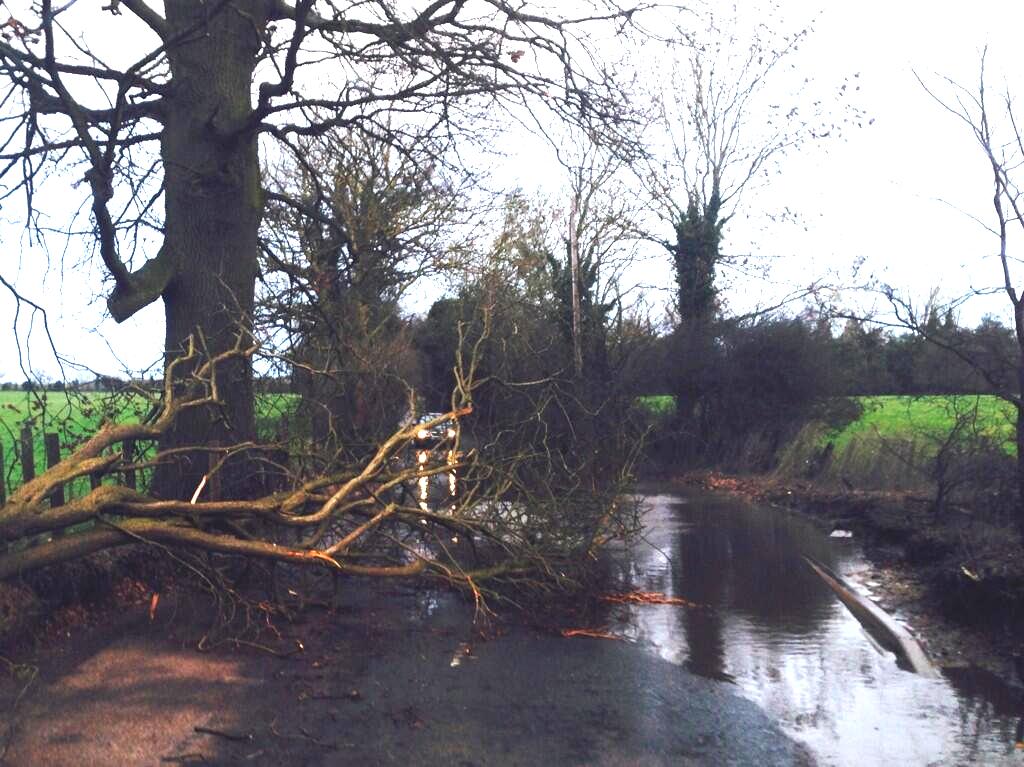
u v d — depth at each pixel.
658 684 7.85
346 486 9.21
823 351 27.81
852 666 8.54
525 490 10.48
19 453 9.40
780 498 21.75
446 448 11.09
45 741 6.16
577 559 10.62
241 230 12.41
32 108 10.65
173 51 12.05
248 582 9.95
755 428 28.34
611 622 10.09
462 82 12.96
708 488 25.66
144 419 10.12
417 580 11.05
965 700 7.62
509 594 10.43
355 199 17.64
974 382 14.36
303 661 8.17
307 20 12.62
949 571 10.84
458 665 8.29
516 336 16.30
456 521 9.74
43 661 7.70
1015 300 11.68
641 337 28.81
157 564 9.92
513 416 11.88
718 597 11.35
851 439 23.38
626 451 13.95
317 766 5.96
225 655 8.19
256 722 6.66
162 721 6.59
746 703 7.46
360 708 7.08
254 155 12.76
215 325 11.98
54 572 8.52
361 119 13.55
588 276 29.48
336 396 12.21
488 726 6.77
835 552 14.61
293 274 14.92
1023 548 11.03
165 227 12.27
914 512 15.70
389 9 12.29
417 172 16.05
